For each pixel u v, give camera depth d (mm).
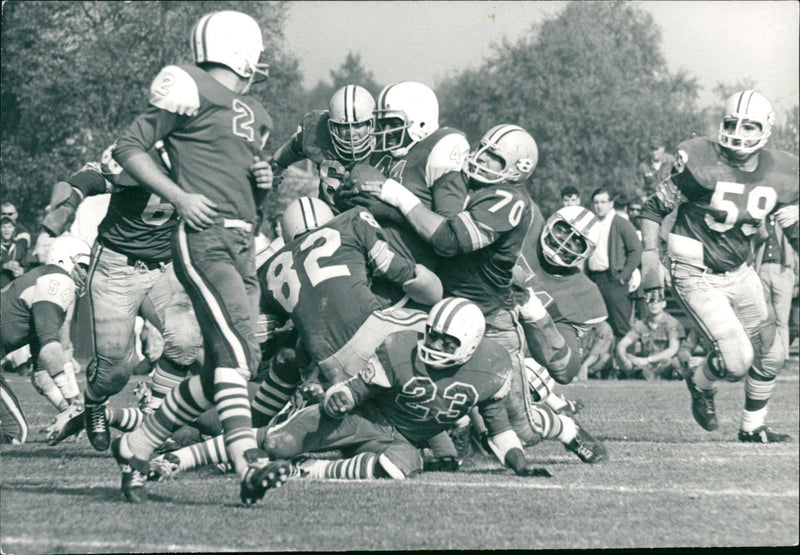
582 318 13586
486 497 10984
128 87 47062
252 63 10719
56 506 10297
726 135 15641
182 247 10133
